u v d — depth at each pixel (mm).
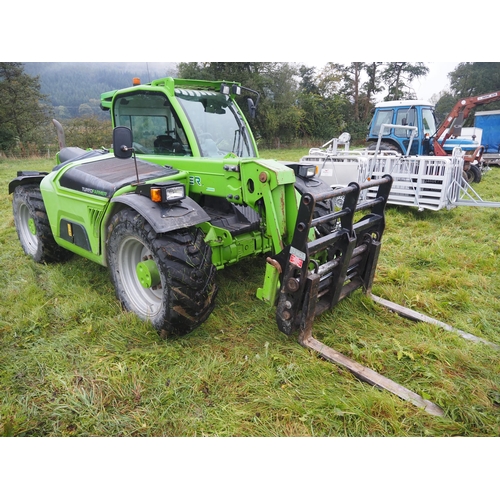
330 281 2830
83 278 3633
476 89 32469
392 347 2609
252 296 3316
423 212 6594
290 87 29141
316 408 2098
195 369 2408
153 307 2828
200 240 2613
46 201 3658
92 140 29312
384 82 35000
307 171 3562
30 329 2812
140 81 3471
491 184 9789
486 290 3480
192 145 3047
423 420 2025
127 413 2102
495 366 2391
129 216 2678
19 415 2070
